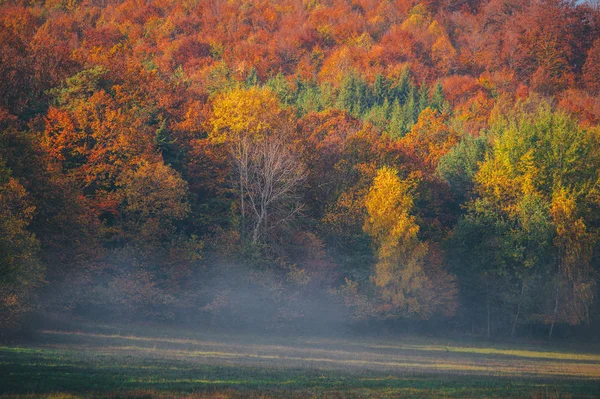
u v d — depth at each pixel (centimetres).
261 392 4706
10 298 8031
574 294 13512
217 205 13988
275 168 13112
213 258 12594
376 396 4834
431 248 14262
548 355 11288
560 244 13812
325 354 8888
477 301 14738
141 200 12025
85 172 12006
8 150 10069
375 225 13338
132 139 12512
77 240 10931
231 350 8525
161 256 12175
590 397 5284
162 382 4931
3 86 13700
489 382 6072
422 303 13175
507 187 14750
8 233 8462
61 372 5112
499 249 14125
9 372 4956
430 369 7369
